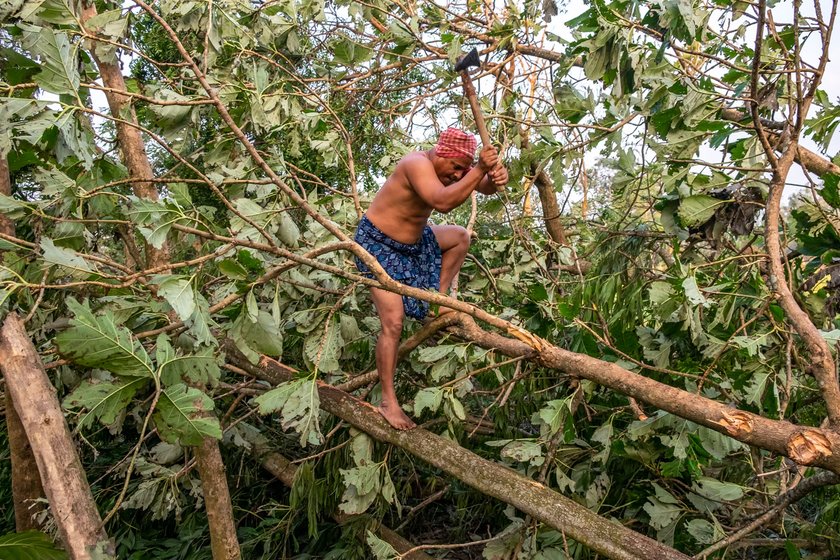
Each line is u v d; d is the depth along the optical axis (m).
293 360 3.79
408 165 2.35
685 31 2.09
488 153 2.10
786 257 2.40
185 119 2.85
